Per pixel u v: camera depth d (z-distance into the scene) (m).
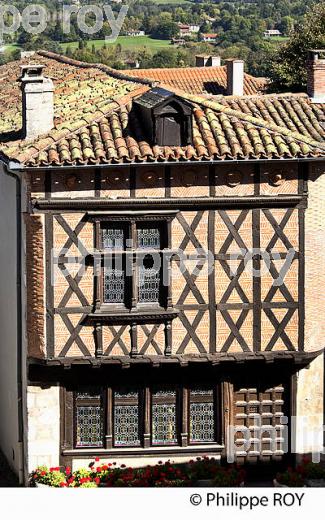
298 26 84.75
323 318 37.09
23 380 37.78
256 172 35.94
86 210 35.34
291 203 36.12
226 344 36.31
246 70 97.38
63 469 37.28
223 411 37.59
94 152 34.94
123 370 36.91
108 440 37.38
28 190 35.12
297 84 81.62
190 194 35.72
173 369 37.09
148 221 35.72
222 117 37.19
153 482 36.47
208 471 37.03
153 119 35.31
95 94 39.88
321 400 37.94
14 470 39.84
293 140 36.12
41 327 35.62
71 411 37.28
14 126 39.16
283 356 36.56
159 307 35.97
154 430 37.66
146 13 103.25
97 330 35.75
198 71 85.94
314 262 36.59
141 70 85.62
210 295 36.09
